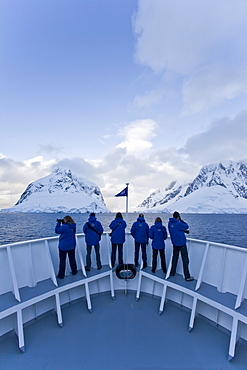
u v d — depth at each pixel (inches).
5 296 110.7
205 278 132.8
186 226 136.9
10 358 92.3
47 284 128.1
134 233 168.4
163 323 120.6
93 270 158.2
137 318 126.2
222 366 88.5
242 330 103.5
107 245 180.4
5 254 118.8
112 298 151.6
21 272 124.9
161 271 156.0
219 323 115.6
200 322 120.4
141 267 163.9
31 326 116.3
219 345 101.7
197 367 88.0
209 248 133.6
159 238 151.6
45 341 104.0
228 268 121.0
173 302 143.9
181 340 105.3
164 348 99.3
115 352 96.6
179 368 87.2
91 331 112.7
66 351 97.0
